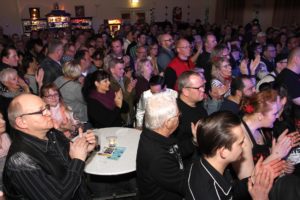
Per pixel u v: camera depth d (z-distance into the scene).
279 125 2.12
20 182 1.26
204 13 11.73
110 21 10.80
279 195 1.03
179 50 3.73
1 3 9.69
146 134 1.49
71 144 1.54
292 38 5.59
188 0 11.41
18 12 9.94
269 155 1.58
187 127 2.16
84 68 3.84
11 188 1.30
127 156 2.21
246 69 3.68
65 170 1.45
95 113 2.88
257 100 1.71
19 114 1.35
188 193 1.27
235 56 4.42
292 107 2.27
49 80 3.64
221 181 1.22
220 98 2.85
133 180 2.98
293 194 0.99
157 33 8.14
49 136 1.53
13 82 2.91
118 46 4.70
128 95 3.41
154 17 11.22
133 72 4.39
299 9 10.32
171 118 1.46
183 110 2.18
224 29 8.45
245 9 11.39
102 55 4.39
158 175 1.41
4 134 1.96
